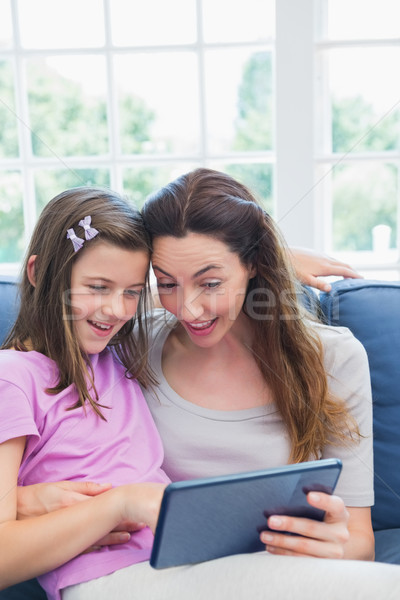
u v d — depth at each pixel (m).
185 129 4.38
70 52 1.85
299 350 1.05
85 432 0.95
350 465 1.04
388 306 1.17
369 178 3.29
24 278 1.06
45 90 4.29
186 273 0.96
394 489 1.13
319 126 1.84
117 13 3.14
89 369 1.04
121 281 0.98
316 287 1.22
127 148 4.37
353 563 0.73
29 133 1.92
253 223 1.00
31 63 4.24
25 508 0.88
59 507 0.86
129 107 4.27
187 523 0.72
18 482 0.94
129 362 1.09
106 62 1.85
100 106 4.33
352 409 1.06
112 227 0.95
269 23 3.50
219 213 0.95
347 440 1.05
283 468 0.74
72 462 0.93
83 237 0.96
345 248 3.40
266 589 0.71
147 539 0.90
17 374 0.92
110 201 1.00
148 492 0.82
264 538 0.80
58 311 0.98
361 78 1.96
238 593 0.71
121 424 1.00
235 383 1.07
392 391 1.13
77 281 0.97
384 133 3.26
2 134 4.31
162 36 3.22
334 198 3.33
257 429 1.04
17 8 1.86
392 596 0.67
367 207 3.33
